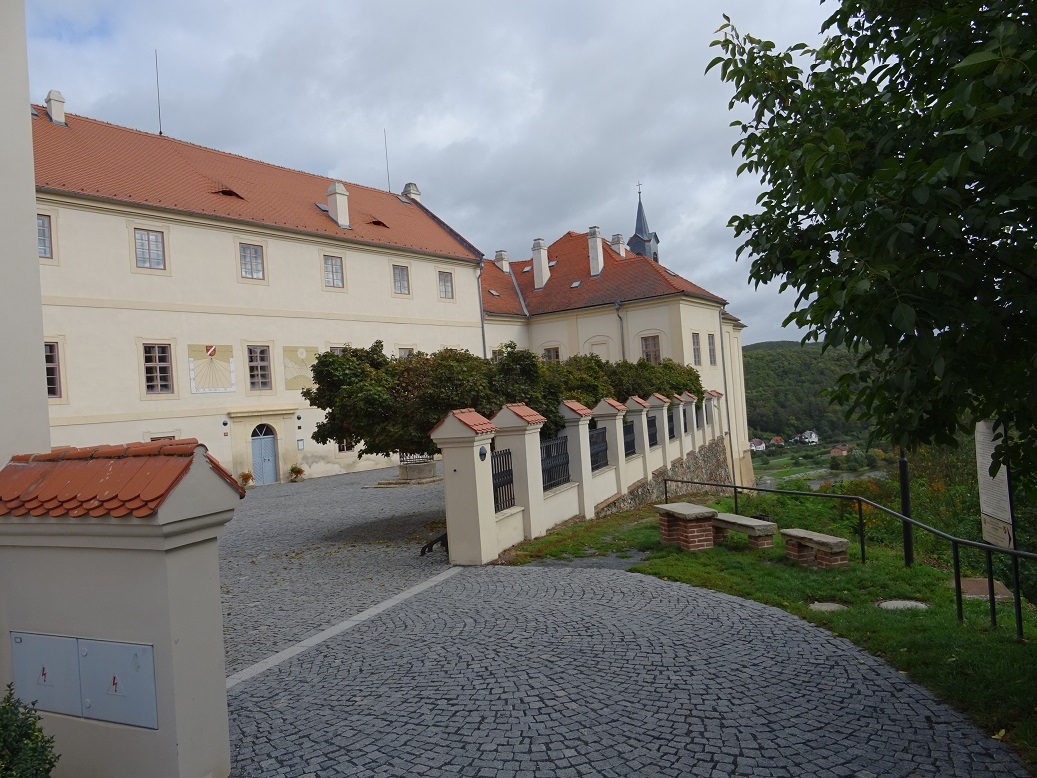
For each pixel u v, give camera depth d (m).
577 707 4.54
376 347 13.75
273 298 27.86
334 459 29.61
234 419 26.09
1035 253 3.67
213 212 25.95
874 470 39.53
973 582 7.81
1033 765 3.60
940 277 3.50
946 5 4.09
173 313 24.50
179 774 3.44
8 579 3.89
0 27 4.34
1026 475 4.85
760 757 3.83
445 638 6.19
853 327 3.74
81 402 21.94
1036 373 3.57
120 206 23.11
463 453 9.46
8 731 3.30
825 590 7.22
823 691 4.68
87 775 3.67
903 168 3.64
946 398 4.12
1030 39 3.37
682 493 20.75
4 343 4.23
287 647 6.30
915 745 3.89
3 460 4.18
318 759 3.98
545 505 11.51
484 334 39.06
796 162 4.46
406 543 11.59
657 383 22.34
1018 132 3.14
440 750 4.03
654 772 3.70
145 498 3.37
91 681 3.66
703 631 6.05
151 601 3.48
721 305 43.59
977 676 4.62
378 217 35.41
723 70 5.50
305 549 11.84
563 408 13.21
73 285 21.91
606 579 8.09
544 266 45.00
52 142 23.80
